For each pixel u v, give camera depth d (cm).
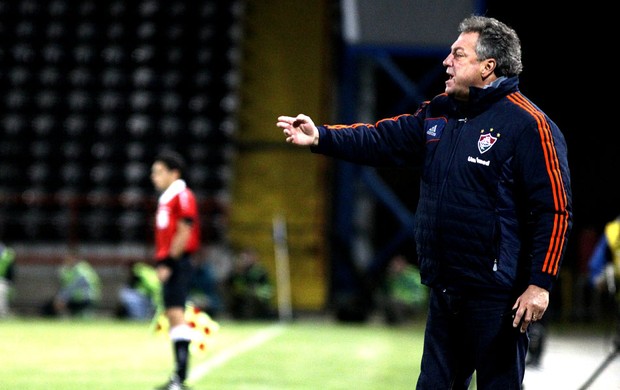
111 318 6275
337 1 7919
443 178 1336
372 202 7781
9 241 7281
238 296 6103
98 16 8081
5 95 7825
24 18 8062
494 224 1307
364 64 7400
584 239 6981
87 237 7375
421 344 4469
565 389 2792
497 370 1318
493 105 1333
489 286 1312
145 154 7688
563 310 7238
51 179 7594
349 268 6912
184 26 8031
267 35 7912
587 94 8862
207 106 7794
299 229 7150
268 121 7638
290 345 4234
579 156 9025
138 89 7881
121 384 2808
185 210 2592
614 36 8606
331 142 1409
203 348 2666
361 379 3052
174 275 2602
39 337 4462
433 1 6875
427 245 1352
